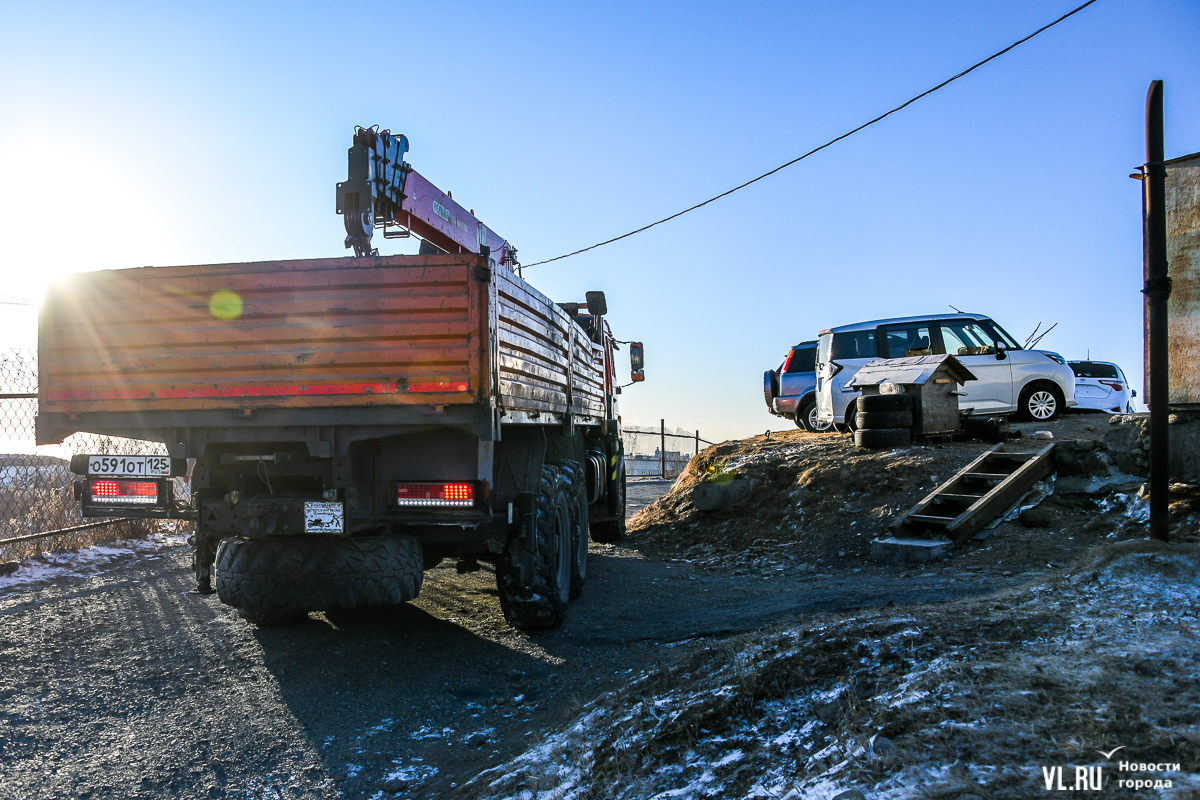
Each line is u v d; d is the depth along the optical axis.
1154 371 5.21
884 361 11.14
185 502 5.18
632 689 3.89
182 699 4.29
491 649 5.24
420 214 7.20
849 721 2.75
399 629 5.68
